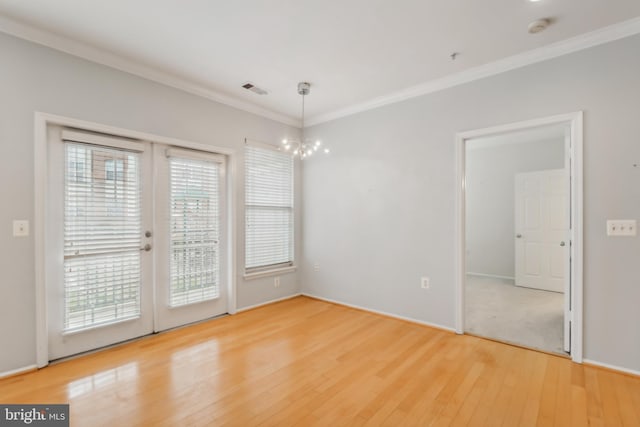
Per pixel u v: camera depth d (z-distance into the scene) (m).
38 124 2.43
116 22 2.32
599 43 2.45
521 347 2.85
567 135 2.70
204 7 2.14
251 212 4.07
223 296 3.78
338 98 3.79
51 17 2.25
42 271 2.45
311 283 4.59
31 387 2.18
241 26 2.37
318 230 4.50
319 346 2.88
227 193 3.81
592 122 2.48
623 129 2.37
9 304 2.32
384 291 3.78
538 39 2.54
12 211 2.33
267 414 1.90
